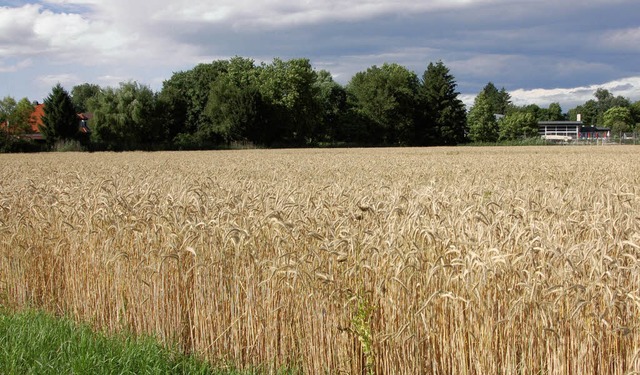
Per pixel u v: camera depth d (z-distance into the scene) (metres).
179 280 6.10
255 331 5.64
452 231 5.59
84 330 6.22
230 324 5.71
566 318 4.44
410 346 4.85
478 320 4.64
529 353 4.49
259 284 5.45
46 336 5.94
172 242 6.34
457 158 32.91
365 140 92.12
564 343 4.46
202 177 16.17
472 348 4.71
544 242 4.76
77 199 8.46
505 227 5.67
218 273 5.82
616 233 5.39
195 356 5.73
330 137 93.56
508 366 4.54
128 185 11.27
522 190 10.02
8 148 60.84
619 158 30.30
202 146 70.81
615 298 4.28
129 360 5.38
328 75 104.12
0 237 7.80
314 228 6.13
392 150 58.34
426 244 5.60
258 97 77.25
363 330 4.96
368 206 6.30
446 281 4.83
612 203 7.84
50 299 7.38
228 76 86.00
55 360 5.39
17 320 6.55
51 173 19.98
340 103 99.19
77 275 7.11
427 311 4.84
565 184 12.94
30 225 7.74
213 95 76.38
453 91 93.62
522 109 150.12
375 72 102.75
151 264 6.22
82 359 5.30
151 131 73.31
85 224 7.31
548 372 4.48
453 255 5.26
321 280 5.10
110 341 5.98
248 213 6.97
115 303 6.67
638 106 153.00
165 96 80.88
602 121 160.50
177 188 10.60
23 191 9.66
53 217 8.00
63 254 7.45
